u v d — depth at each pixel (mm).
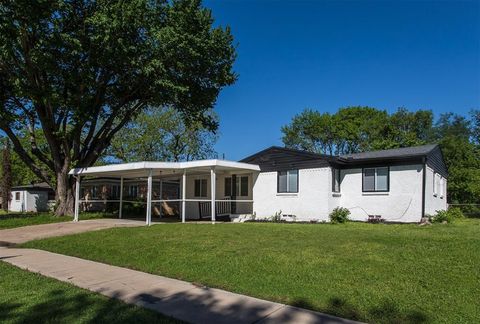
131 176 23906
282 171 20750
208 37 22469
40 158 25625
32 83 20328
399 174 18578
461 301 5609
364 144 50500
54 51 19469
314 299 5973
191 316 5473
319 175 19344
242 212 22453
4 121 22938
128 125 42625
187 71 22375
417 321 5043
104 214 26250
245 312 5609
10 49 17984
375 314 5320
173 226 15453
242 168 19750
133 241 11961
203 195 23766
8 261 10180
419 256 8109
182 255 9500
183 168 18172
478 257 7805
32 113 25000
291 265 7879
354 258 8188
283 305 5867
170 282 7477
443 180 24906
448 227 14617
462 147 35969
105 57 20031
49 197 47844
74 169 21516
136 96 25062
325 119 54062
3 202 45719
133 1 19203
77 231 15859
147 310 5727
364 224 17266
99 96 23734
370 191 19359
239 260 8570
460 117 55094
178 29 20719
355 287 6375
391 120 53531
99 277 8047
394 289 6195
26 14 17641
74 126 22562
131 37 20203
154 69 20234
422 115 53000
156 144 44031
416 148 20812
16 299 6348
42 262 9961
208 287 7023
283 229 13758
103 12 19234
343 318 5289
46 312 5645
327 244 9945
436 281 6469
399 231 12844
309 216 19500
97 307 5887
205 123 27109
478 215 28031
